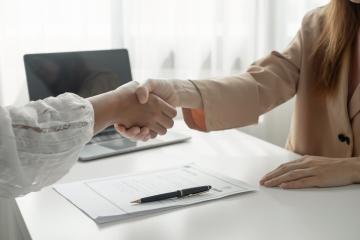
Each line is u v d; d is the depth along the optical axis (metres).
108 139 1.26
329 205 0.83
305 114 1.28
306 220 0.76
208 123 1.12
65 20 1.71
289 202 0.84
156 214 0.79
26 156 0.67
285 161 1.10
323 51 1.24
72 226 0.74
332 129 1.22
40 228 0.73
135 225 0.75
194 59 1.88
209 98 1.11
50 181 0.72
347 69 1.18
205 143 1.27
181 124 1.50
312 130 1.27
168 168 1.04
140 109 1.00
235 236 0.71
